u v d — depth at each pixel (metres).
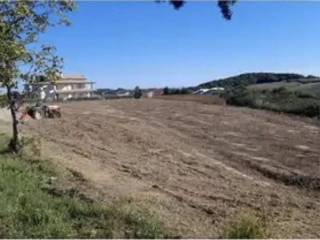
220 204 14.29
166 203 13.69
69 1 17.67
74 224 10.16
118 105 47.38
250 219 10.93
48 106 34.19
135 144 24.25
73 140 24.62
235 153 22.48
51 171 15.57
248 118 34.12
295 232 11.98
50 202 11.27
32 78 17.47
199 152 22.72
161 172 18.30
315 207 14.65
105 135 26.64
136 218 10.66
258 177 18.44
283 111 37.03
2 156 16.94
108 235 9.67
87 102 54.50
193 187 16.30
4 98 17.61
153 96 70.00
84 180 15.30
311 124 31.36
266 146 24.31
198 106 43.03
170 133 28.09
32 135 25.19
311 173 18.83
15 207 10.56
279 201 15.12
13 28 16.72
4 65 16.70
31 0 16.94
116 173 17.42
